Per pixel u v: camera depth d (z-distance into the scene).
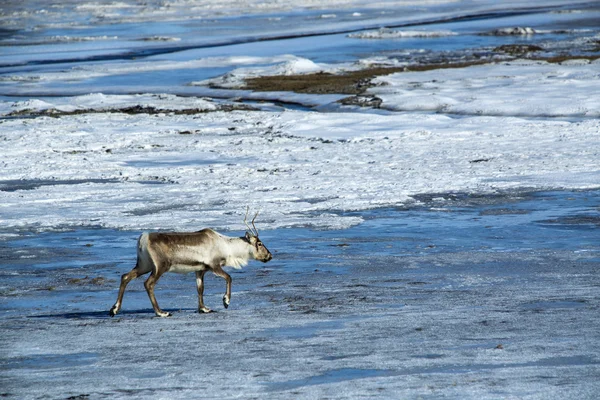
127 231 64.12
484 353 27.62
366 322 34.25
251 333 32.72
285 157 102.12
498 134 115.31
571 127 118.38
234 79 196.62
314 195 78.38
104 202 76.69
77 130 126.12
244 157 103.06
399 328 32.62
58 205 75.44
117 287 46.62
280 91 177.12
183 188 83.25
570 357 26.61
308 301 40.66
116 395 23.97
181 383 25.12
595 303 37.31
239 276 49.19
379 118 132.88
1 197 79.12
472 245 57.53
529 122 124.19
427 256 53.88
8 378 26.56
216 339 31.70
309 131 123.62
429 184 82.50
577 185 80.56
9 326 36.22
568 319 33.34
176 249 36.81
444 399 22.34
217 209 72.88
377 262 52.25
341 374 25.56
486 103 143.25
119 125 132.25
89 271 51.44
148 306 41.00
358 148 107.56
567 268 48.91
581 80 163.75
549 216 67.62
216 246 37.53
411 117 131.75
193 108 155.00
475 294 41.25
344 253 55.44
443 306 38.00
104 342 31.81
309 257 54.34
